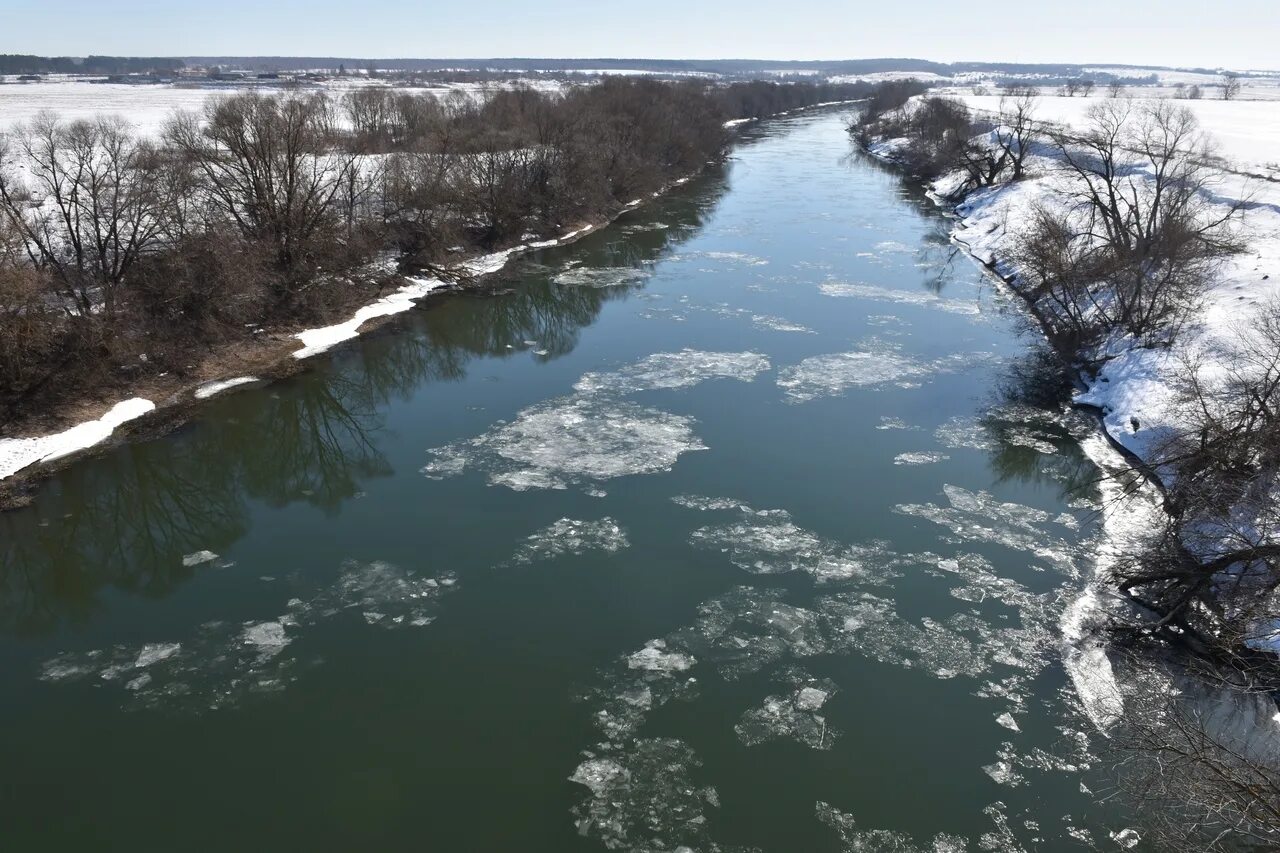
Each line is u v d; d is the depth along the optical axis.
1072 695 16.56
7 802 14.05
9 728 15.66
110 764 14.85
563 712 16.12
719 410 28.75
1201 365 25.80
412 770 14.77
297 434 27.59
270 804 14.07
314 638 18.09
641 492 23.66
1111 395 28.08
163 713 16.06
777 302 40.41
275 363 31.86
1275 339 21.75
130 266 30.55
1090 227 35.44
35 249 33.34
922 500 23.38
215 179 34.75
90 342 27.16
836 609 19.02
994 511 22.80
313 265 36.94
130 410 27.39
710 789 14.46
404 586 19.73
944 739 15.55
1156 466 21.00
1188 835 12.36
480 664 17.33
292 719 15.89
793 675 17.11
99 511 23.17
